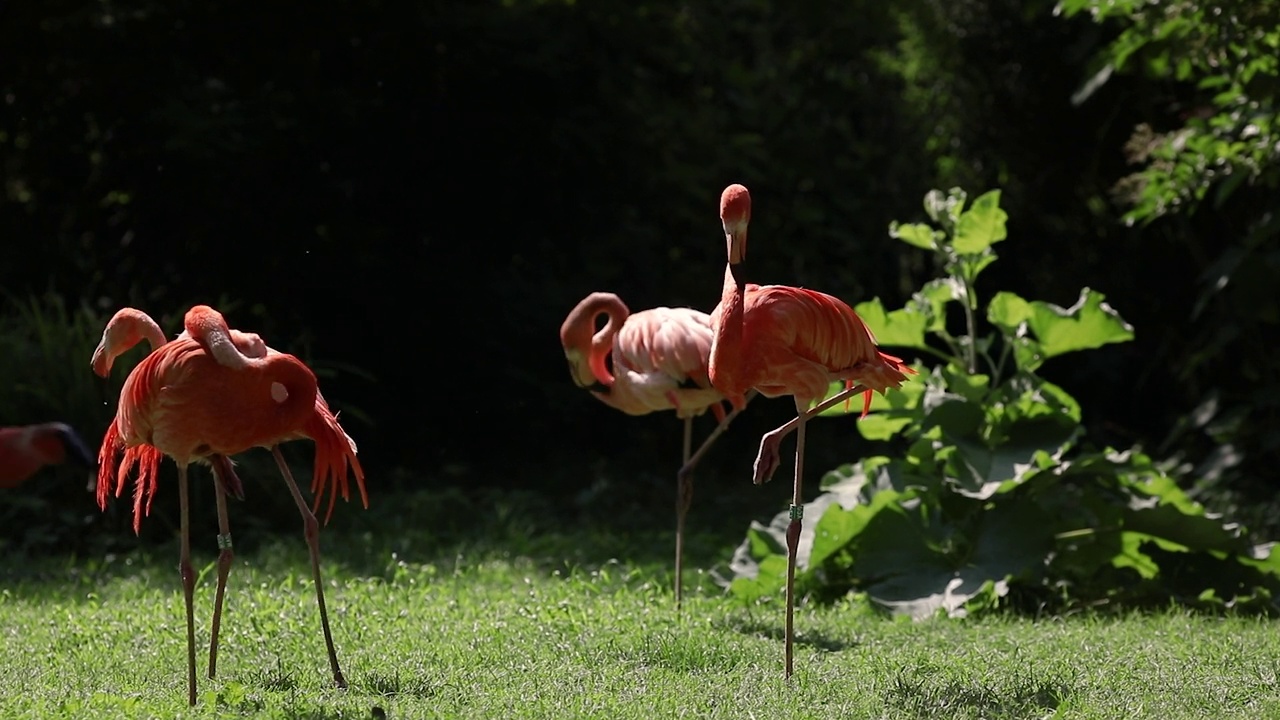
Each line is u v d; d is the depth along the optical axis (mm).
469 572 9930
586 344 9078
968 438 9102
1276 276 12289
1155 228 14820
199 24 13875
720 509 13703
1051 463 8773
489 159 14867
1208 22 9727
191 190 13578
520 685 6191
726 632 7586
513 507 12648
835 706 5789
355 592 8562
